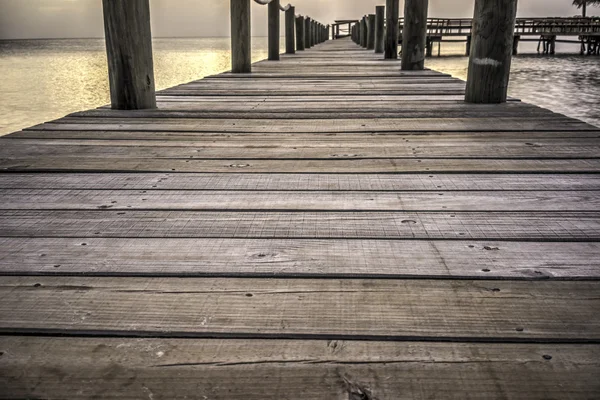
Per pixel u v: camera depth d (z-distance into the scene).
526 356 0.81
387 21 7.54
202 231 1.29
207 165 1.87
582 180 1.68
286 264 1.11
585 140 2.20
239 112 2.96
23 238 1.25
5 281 1.04
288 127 2.54
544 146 2.11
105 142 2.22
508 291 1.00
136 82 2.99
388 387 0.74
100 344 0.84
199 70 16.84
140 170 1.80
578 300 0.96
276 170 1.80
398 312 0.93
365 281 1.04
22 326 0.89
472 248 1.19
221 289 1.01
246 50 5.48
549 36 28.56
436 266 1.10
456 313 0.93
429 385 0.74
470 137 2.29
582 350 0.82
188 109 3.07
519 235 1.25
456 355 0.81
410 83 4.40
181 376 0.76
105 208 1.45
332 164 1.88
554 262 1.11
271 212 1.42
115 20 2.87
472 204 1.47
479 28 3.12
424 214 1.40
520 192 1.57
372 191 1.58
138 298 0.98
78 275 1.07
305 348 0.83
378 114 2.88
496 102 3.22
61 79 13.53
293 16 9.87
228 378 0.76
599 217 1.36
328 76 5.10
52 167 1.83
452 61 23.36
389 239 1.24
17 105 8.51
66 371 0.78
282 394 0.73
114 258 1.14
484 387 0.74
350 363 0.79
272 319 0.91
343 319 0.91
